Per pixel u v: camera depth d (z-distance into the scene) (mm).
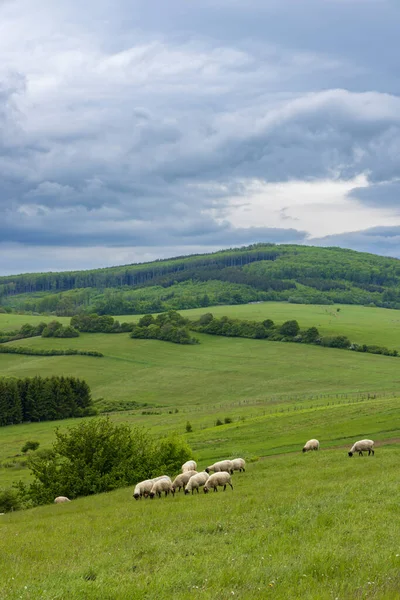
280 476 37969
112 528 24391
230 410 132000
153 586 12680
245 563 14383
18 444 123125
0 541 24812
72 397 158500
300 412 96500
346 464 40656
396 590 11281
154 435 101875
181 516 25312
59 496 47875
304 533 17406
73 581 13414
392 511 20250
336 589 11539
